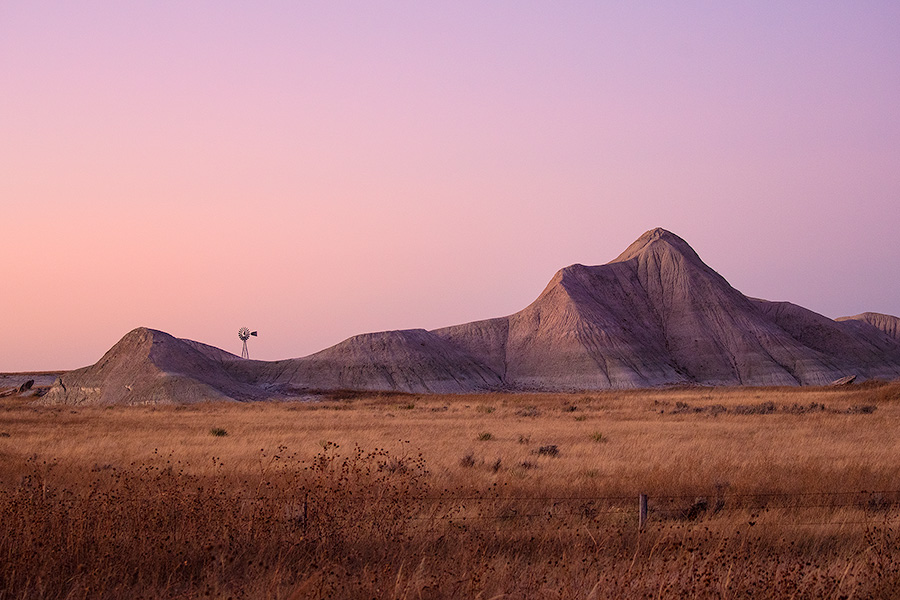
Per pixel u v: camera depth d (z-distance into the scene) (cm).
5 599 1016
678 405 6362
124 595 1058
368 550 1195
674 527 1345
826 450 2573
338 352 16250
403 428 3947
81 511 1219
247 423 4438
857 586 1033
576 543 1238
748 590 979
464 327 19625
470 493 1638
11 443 3056
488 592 1010
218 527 1228
